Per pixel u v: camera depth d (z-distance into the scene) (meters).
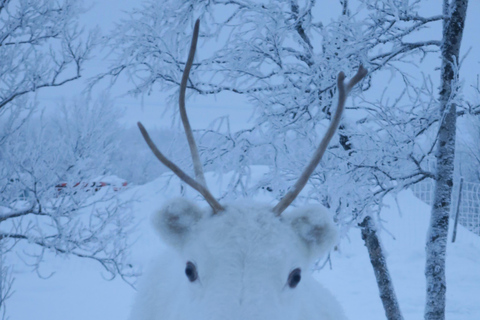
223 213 2.00
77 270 9.65
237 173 5.42
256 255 1.82
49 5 6.30
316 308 2.59
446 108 4.56
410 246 11.22
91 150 6.34
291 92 4.89
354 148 4.89
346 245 11.46
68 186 6.18
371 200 4.82
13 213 6.21
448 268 9.98
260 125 5.06
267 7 4.94
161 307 2.49
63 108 6.43
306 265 2.07
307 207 2.07
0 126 6.31
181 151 5.34
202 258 1.88
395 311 4.98
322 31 4.86
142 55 5.21
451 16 4.71
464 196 13.38
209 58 5.11
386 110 4.94
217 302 1.74
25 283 8.79
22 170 6.24
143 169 17.88
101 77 5.36
